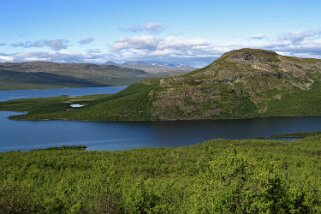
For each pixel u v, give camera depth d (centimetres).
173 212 4219
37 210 3922
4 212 3691
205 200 3469
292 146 12375
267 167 3653
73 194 4384
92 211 4003
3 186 3900
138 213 4112
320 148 11894
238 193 3369
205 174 3775
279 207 3562
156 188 4728
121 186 4831
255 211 3331
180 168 8144
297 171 7306
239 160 3559
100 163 8331
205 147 11131
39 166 8188
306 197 3934
